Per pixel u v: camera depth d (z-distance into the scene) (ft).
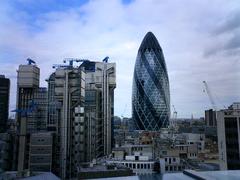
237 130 536.83
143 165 560.61
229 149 537.24
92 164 577.43
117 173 451.12
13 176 273.75
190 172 122.93
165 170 563.48
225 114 550.77
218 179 109.09
